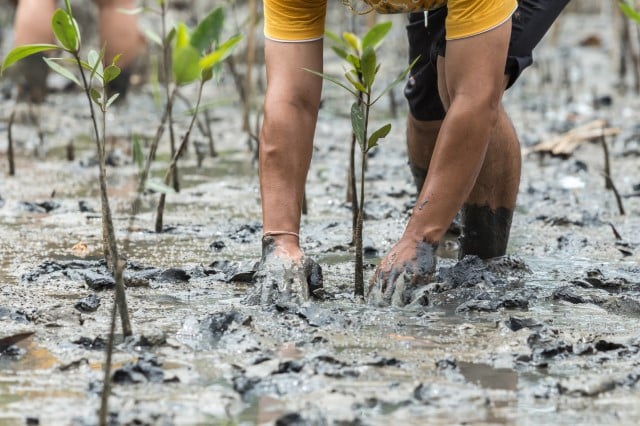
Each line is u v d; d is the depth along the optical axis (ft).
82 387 11.55
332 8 63.57
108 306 14.85
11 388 11.51
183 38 14.25
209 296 15.46
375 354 12.58
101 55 14.19
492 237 17.10
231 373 12.00
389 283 14.96
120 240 19.56
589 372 12.16
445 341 13.26
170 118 22.71
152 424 10.50
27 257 18.12
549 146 30.25
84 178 26.81
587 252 18.97
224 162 29.76
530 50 16.22
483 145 14.73
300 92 15.49
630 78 46.73
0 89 42.96
